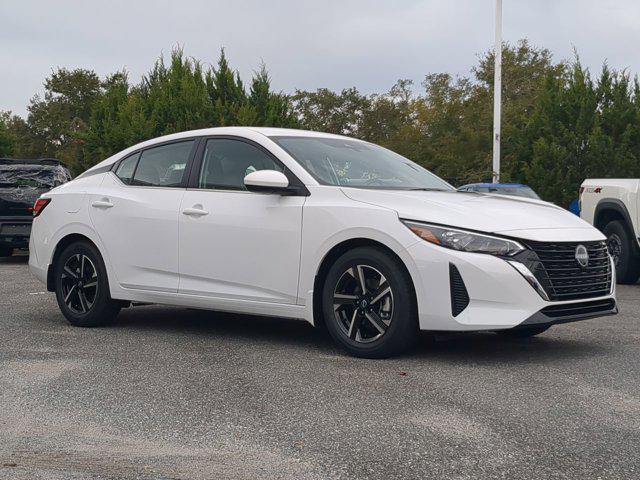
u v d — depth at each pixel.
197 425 4.02
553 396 4.57
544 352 5.91
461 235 5.34
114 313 7.08
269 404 4.40
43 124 70.88
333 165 6.29
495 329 5.25
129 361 5.55
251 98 22.69
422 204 5.59
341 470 3.36
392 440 3.76
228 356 5.72
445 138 34.44
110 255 6.91
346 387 4.77
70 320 7.17
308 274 5.86
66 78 71.94
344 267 5.68
